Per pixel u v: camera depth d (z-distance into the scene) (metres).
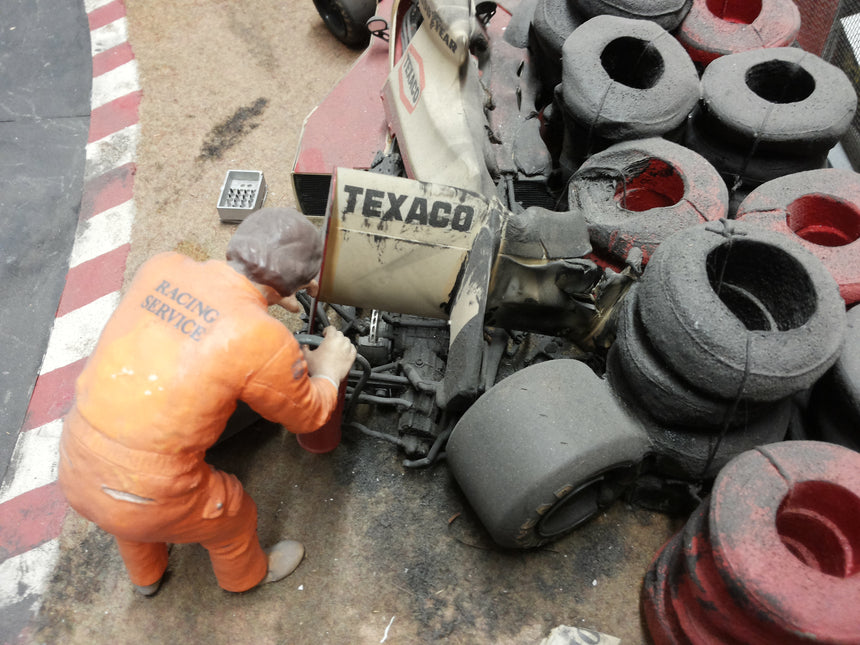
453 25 3.17
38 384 3.53
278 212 2.19
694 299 2.29
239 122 4.70
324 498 3.09
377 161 3.70
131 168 4.42
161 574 2.79
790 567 2.05
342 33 5.06
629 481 2.74
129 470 2.06
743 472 2.26
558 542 2.98
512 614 2.81
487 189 2.98
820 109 3.22
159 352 2.04
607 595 2.86
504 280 2.85
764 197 3.07
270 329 2.07
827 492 2.25
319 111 4.12
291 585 2.88
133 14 5.37
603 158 3.22
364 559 2.94
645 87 3.65
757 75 3.52
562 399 2.53
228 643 2.74
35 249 4.06
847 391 2.57
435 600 2.84
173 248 4.04
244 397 2.13
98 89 4.89
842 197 2.98
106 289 3.88
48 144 4.56
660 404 2.53
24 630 2.78
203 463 2.26
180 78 4.96
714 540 2.14
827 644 1.96
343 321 3.55
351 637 2.76
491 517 2.53
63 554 2.96
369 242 2.75
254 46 5.20
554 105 3.81
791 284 2.53
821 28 4.23
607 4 3.63
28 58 5.07
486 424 2.54
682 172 3.09
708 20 3.83
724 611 2.23
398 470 3.17
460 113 3.20
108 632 2.77
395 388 3.21
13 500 3.13
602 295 2.95
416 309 2.99
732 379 2.26
